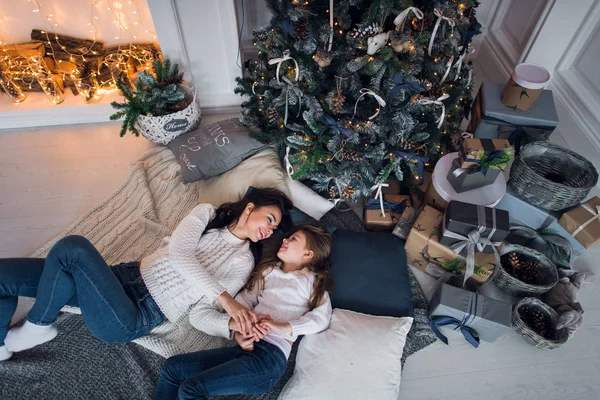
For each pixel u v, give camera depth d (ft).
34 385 4.68
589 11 6.68
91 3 7.39
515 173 5.70
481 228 4.81
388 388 4.42
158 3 6.23
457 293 4.95
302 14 4.42
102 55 7.81
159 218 6.22
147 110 6.42
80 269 3.90
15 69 7.28
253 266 4.92
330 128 5.38
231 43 6.97
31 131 7.63
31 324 4.18
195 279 4.35
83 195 6.61
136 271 4.63
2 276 4.05
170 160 6.94
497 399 4.83
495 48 8.59
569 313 4.91
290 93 5.02
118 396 4.65
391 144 5.27
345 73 4.79
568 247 5.54
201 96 7.73
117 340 4.36
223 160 6.28
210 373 4.07
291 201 5.52
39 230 6.15
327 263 5.09
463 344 5.25
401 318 4.92
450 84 5.73
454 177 5.49
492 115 6.23
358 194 5.87
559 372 5.04
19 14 7.35
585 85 7.18
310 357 4.58
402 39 4.36
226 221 4.97
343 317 4.85
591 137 6.98
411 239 5.43
